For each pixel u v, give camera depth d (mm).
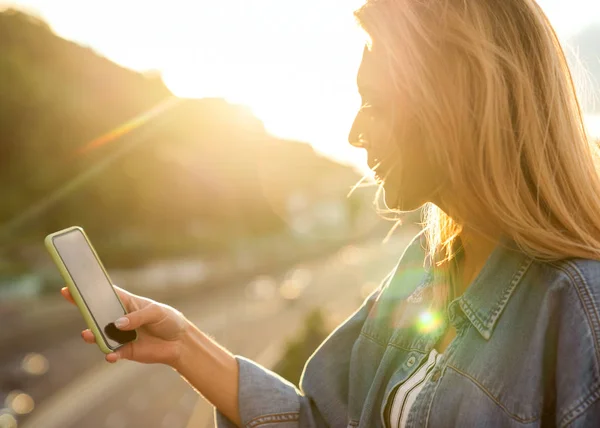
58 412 19703
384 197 1363
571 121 1244
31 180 45219
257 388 1653
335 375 1691
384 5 1277
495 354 1233
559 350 1165
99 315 1562
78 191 49750
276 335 35594
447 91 1215
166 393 22953
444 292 1482
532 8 1249
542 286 1221
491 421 1205
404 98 1251
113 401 21547
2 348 26234
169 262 62281
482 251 1423
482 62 1192
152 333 1618
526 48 1237
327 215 144625
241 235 93188
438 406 1281
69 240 1600
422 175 1297
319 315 23219
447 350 1327
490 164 1199
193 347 1648
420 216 1681
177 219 73688
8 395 20656
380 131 1317
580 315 1152
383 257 104938
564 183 1225
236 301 50312
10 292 35875
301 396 1707
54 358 26156
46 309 34219
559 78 1238
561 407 1143
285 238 111688
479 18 1217
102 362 26297
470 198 1239
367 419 1513
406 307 1573
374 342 1626
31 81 44094
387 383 1522
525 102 1204
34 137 44812
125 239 59031
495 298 1272
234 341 33844
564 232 1222
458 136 1209
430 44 1214
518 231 1218
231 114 97438
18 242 43875
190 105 79562
